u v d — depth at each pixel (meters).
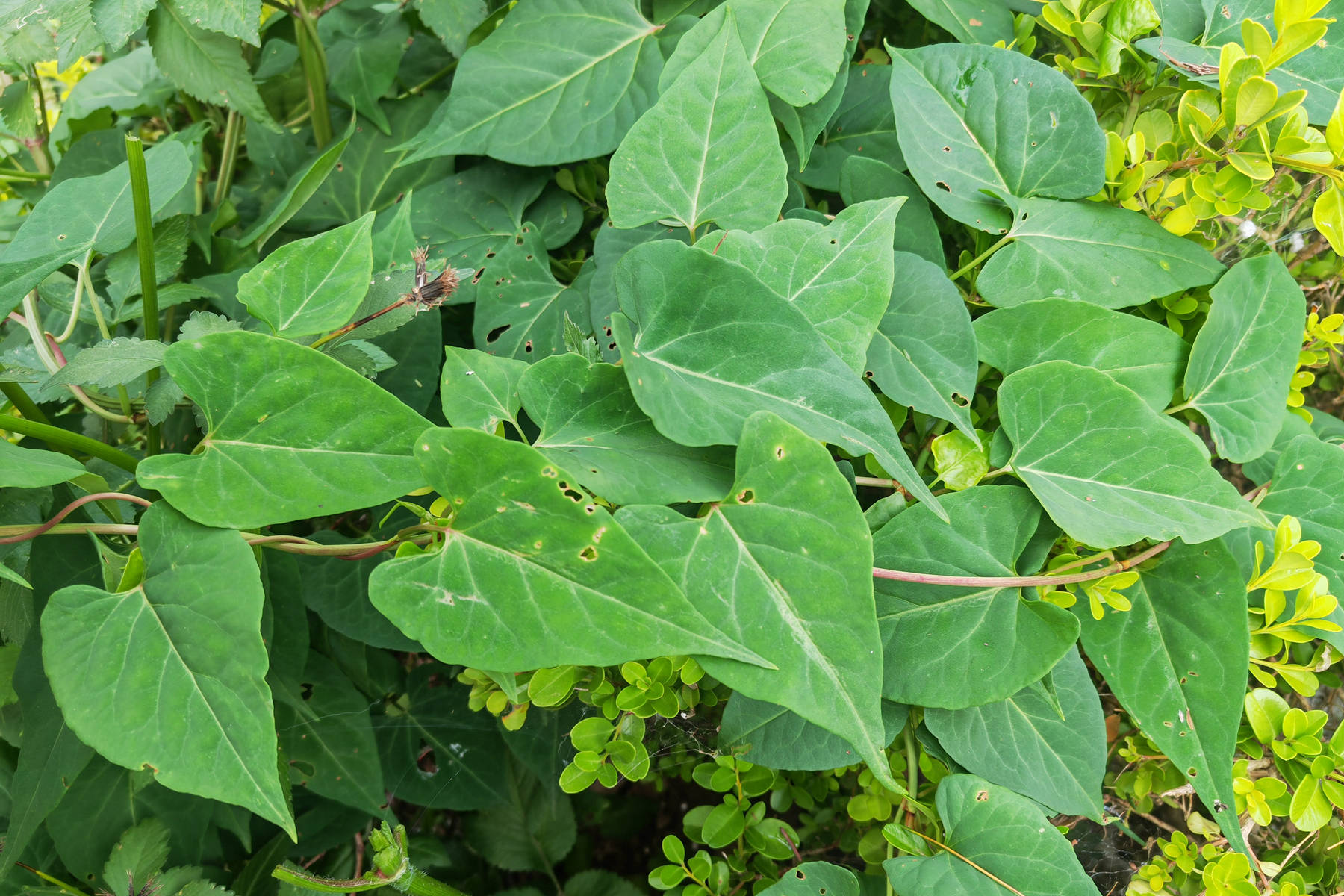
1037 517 0.45
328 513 0.40
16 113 0.62
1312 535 0.46
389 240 0.50
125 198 0.48
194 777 0.38
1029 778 0.45
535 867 0.67
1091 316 0.47
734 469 0.42
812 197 0.54
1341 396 0.55
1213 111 0.47
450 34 0.55
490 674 0.48
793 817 0.61
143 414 0.53
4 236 0.67
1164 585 0.45
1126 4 0.48
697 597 0.40
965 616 0.44
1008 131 0.48
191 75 0.51
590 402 0.42
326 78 0.58
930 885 0.44
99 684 0.38
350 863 0.60
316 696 0.54
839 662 0.40
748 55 0.48
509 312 0.51
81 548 0.45
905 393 0.45
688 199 0.46
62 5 0.49
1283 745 0.46
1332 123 0.45
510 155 0.51
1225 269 0.47
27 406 0.46
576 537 0.39
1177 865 0.48
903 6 0.55
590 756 0.47
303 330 0.42
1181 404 0.47
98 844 0.53
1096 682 0.52
